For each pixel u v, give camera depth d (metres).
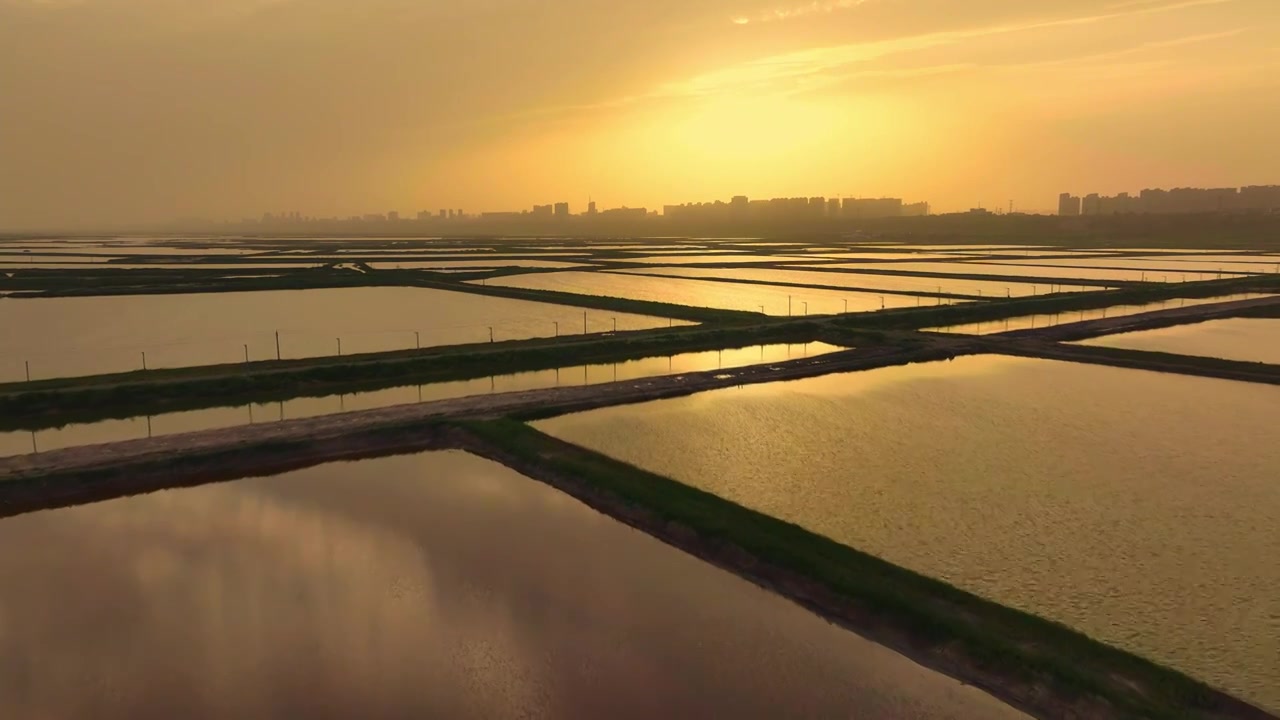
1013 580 15.70
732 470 22.89
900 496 20.59
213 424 29.45
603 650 13.80
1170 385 34.44
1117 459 23.62
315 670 13.17
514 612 15.09
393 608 15.23
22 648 13.80
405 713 12.07
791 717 11.94
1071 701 11.88
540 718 11.95
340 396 34.38
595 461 23.27
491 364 39.41
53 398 30.98
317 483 22.77
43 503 21.25
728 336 46.47
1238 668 12.58
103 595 15.76
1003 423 27.95
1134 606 14.62
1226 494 20.53
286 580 16.41
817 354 43.38
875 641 14.08
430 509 20.61
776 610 15.21
